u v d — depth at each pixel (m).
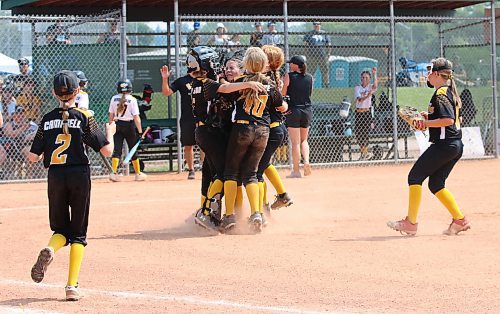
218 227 29.20
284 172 52.56
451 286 20.64
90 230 30.55
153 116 62.72
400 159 56.50
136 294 20.56
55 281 22.38
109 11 57.75
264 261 24.17
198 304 19.38
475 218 31.48
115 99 48.91
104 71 52.56
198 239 28.22
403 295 19.84
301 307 18.91
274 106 29.16
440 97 27.19
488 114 59.72
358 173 51.00
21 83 50.72
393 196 39.00
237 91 28.50
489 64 62.00
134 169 50.91
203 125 29.20
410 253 24.91
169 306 19.22
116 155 49.00
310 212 34.09
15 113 50.38
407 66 63.62
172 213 34.66
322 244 26.67
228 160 28.92
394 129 56.38
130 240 28.27
